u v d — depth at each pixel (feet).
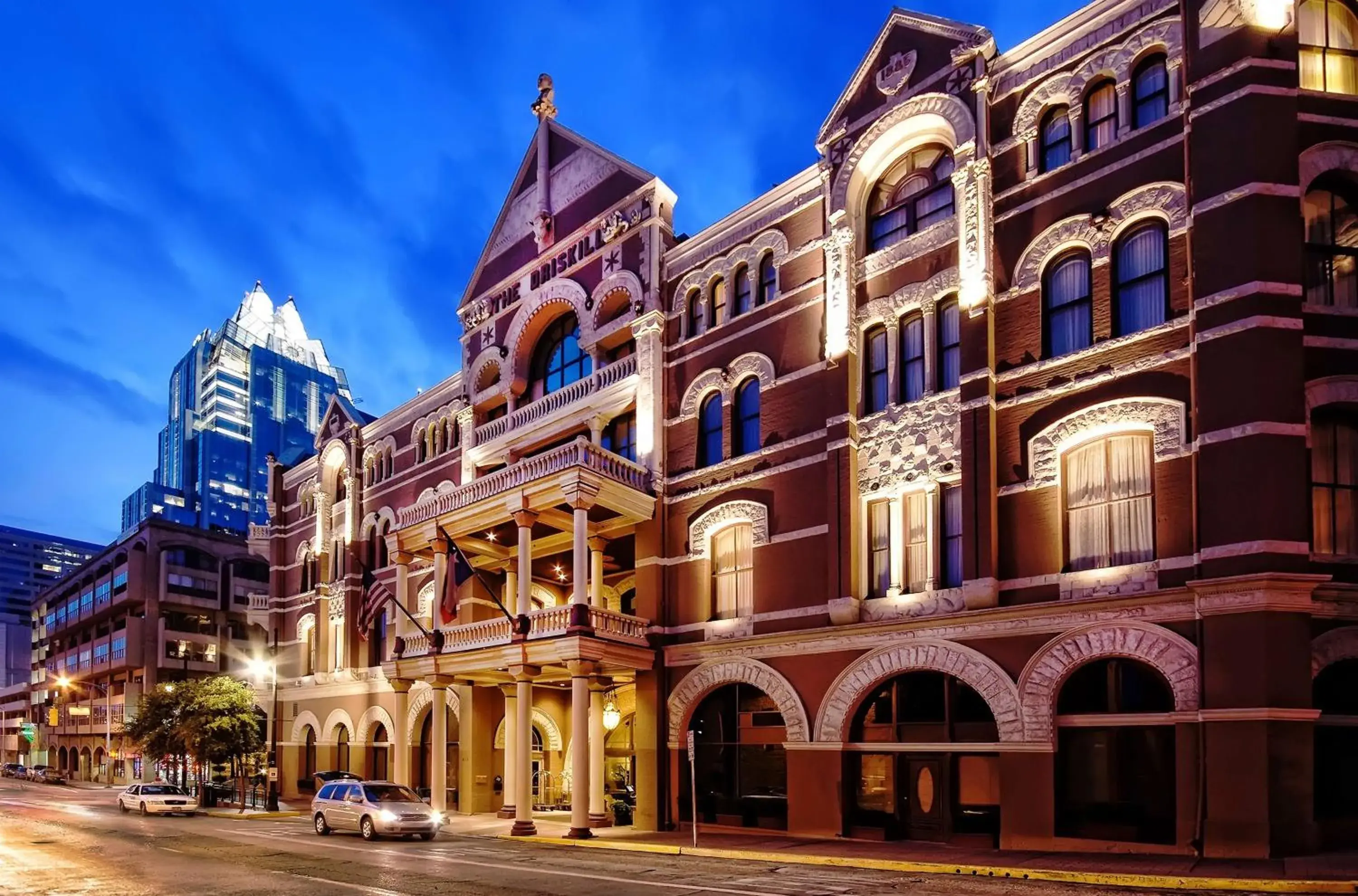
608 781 104.22
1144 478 59.82
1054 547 62.49
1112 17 65.57
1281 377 54.13
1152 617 56.70
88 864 62.95
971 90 71.92
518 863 61.26
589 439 99.30
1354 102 58.08
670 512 88.84
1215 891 44.37
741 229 87.66
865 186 79.25
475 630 90.17
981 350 67.46
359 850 70.38
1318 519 54.95
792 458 79.20
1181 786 54.34
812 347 79.66
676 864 60.39
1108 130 65.57
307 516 144.77
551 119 110.11
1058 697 60.95
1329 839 51.62
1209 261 56.95
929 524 69.87
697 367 89.30
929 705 68.03
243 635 280.92
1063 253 66.28
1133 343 60.70
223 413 650.43
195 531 273.75
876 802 69.87
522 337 108.58
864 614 72.23
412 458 125.29
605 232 99.91
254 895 48.21
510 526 93.81
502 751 106.63
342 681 127.75
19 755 375.66
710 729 82.74
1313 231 58.34
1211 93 58.44
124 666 261.44
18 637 539.70
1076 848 58.03
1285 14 57.93
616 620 84.33
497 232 115.55
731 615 82.84
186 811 120.57
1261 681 51.26
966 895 44.78
